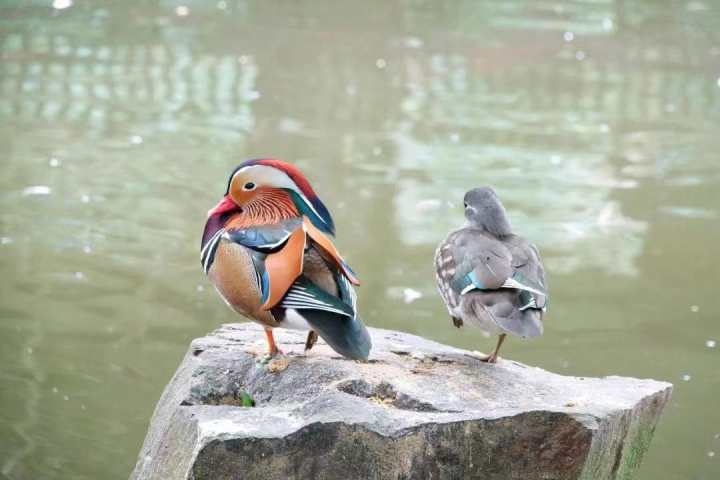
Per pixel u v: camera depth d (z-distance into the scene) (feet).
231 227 21.98
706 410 32.27
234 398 22.45
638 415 22.30
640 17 82.28
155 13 77.41
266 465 19.02
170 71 64.95
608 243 44.55
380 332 27.55
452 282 23.88
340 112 59.31
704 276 41.91
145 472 21.39
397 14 79.71
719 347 36.27
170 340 36.04
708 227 46.47
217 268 21.80
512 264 23.03
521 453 20.11
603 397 22.20
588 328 37.58
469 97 62.80
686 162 54.24
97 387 32.96
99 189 48.19
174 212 46.14
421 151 53.88
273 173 22.13
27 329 36.22
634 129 58.90
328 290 21.02
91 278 40.16
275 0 82.12
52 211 45.68
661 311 38.99
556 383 23.09
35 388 32.68
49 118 57.00
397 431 19.40
